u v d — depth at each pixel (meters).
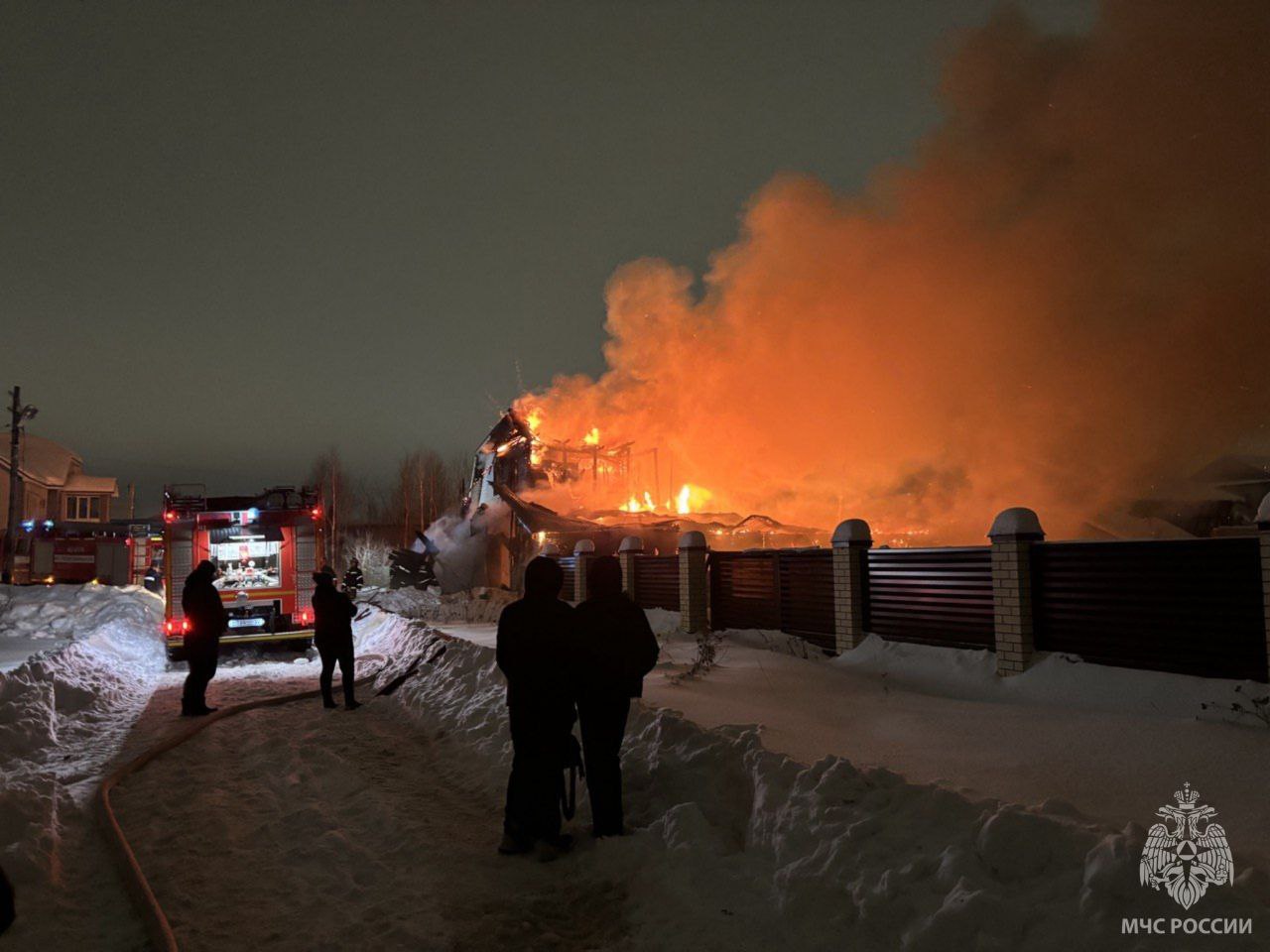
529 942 3.94
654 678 8.98
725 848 4.53
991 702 7.85
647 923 4.04
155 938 3.94
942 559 9.50
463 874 4.76
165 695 11.68
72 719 9.40
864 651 10.13
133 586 29.62
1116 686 7.16
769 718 6.79
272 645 17.69
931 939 3.27
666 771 5.43
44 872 4.74
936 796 4.03
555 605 5.28
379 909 4.32
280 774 7.03
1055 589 8.05
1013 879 3.43
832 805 4.25
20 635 20.08
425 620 22.91
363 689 11.70
